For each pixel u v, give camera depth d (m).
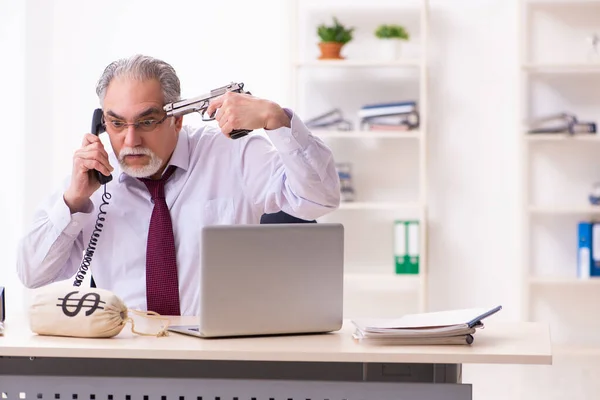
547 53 6.12
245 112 2.79
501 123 6.15
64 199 2.98
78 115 6.36
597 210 5.84
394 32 6.01
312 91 6.24
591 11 6.07
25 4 6.08
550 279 5.86
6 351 2.31
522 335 2.58
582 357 6.00
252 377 2.67
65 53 6.35
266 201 3.25
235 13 6.30
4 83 6.09
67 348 2.30
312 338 2.49
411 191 6.21
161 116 2.98
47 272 3.08
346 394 2.36
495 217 6.17
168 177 3.25
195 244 3.22
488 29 6.14
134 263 3.22
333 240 2.56
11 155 6.11
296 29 6.07
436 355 2.24
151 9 6.32
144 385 2.39
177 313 3.17
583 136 5.81
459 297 6.20
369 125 6.00
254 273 2.48
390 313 6.27
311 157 2.93
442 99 6.18
